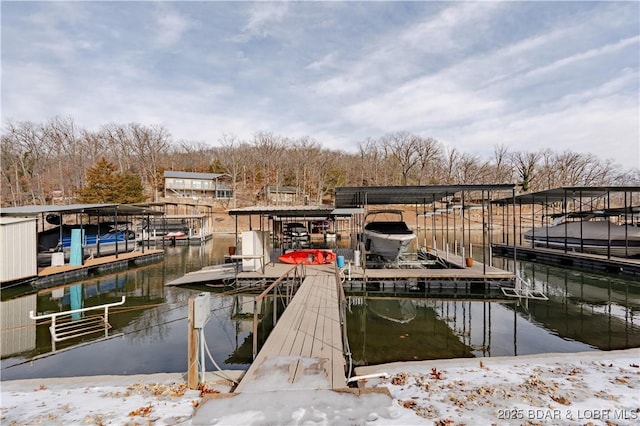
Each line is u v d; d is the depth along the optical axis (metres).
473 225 38.88
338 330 5.27
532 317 8.15
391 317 8.32
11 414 3.23
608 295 10.22
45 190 41.53
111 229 17.97
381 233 12.46
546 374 4.18
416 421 2.95
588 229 16.19
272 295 9.97
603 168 50.31
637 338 6.62
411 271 10.66
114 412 3.23
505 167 53.28
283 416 2.94
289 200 48.84
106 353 6.01
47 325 7.55
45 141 43.66
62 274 11.95
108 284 11.84
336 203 15.38
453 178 55.44
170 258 18.30
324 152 57.53
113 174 32.09
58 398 3.63
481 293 10.27
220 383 3.91
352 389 3.41
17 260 10.48
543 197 17.28
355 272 10.56
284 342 4.74
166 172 44.34
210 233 32.00
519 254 18.48
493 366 4.51
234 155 50.66
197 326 3.80
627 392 3.62
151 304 9.34
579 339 6.59
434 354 5.95
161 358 5.78
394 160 55.62
